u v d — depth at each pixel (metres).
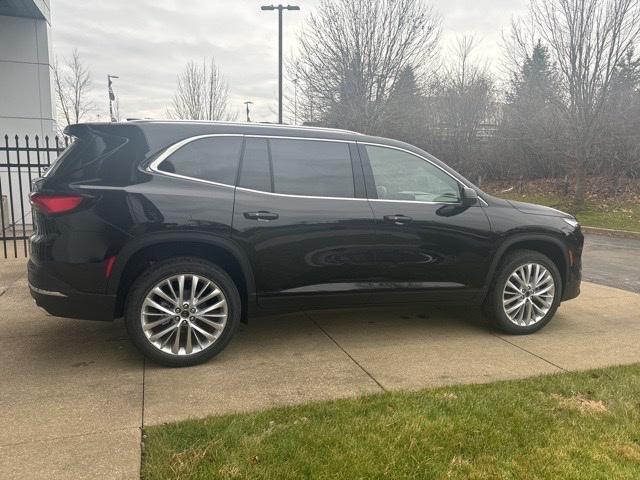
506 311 4.89
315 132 4.41
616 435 3.02
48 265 3.71
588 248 11.43
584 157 17.09
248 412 3.25
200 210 3.88
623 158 19.59
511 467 2.70
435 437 2.96
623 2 14.80
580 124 16.73
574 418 3.21
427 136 24.56
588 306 6.07
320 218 4.20
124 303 3.99
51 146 11.59
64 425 3.09
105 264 3.72
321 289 4.30
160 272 3.84
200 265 3.94
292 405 3.37
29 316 5.16
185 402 3.42
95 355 4.20
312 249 4.20
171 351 3.94
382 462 2.71
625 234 13.52
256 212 4.02
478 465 2.71
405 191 4.60
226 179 4.05
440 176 4.77
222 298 4.00
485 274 4.79
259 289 4.13
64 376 3.79
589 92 16.17
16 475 2.59
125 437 2.96
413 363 4.18
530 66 18.00
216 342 4.04
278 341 4.64
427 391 3.58
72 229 3.69
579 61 15.84
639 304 6.16
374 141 4.58
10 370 3.88
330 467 2.65
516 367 4.14
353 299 4.42
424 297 4.64
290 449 2.79
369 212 4.36
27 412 3.24
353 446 2.84
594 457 2.79
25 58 11.30
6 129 11.28
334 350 4.44
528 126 23.03
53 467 2.66
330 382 3.78
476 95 25.38
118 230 3.72
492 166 25.66
